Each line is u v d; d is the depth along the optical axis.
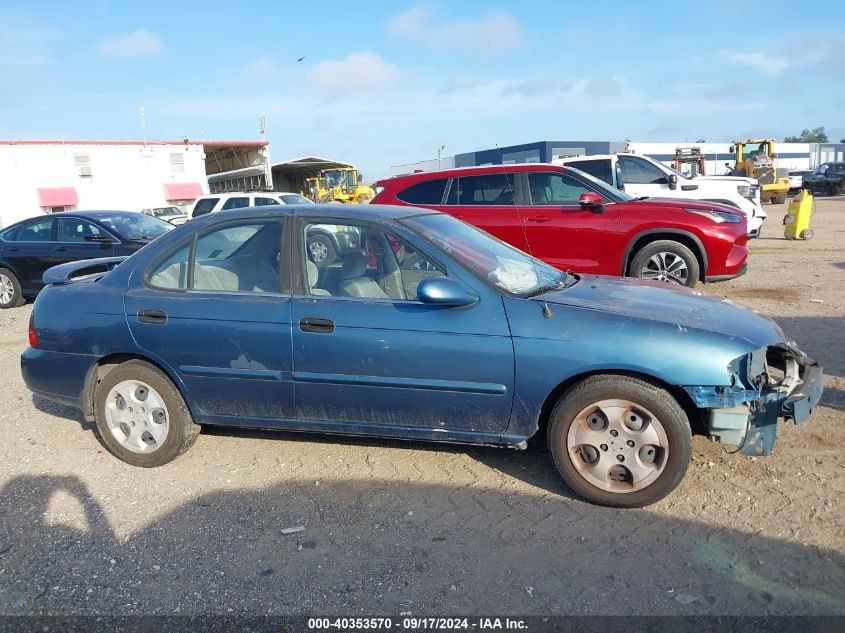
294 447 4.70
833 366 5.84
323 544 3.52
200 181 38.41
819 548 3.27
